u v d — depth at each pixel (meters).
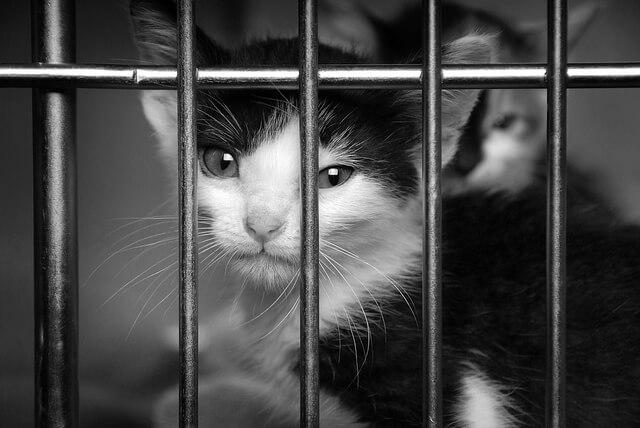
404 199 1.47
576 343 1.43
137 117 1.37
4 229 1.32
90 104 1.36
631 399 1.42
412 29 1.47
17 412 1.31
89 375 1.34
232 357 1.41
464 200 1.48
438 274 0.68
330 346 1.38
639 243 1.47
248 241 1.33
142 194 1.38
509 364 1.38
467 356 1.38
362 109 1.43
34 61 0.71
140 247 1.37
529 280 1.43
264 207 1.30
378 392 1.37
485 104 1.46
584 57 1.43
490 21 1.44
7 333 1.31
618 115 1.45
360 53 1.47
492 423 1.36
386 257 1.47
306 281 0.67
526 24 1.43
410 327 1.40
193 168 0.67
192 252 0.67
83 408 1.34
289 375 1.41
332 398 1.38
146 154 1.38
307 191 0.67
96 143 1.36
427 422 0.69
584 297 1.44
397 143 1.45
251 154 1.35
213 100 1.38
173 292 1.37
